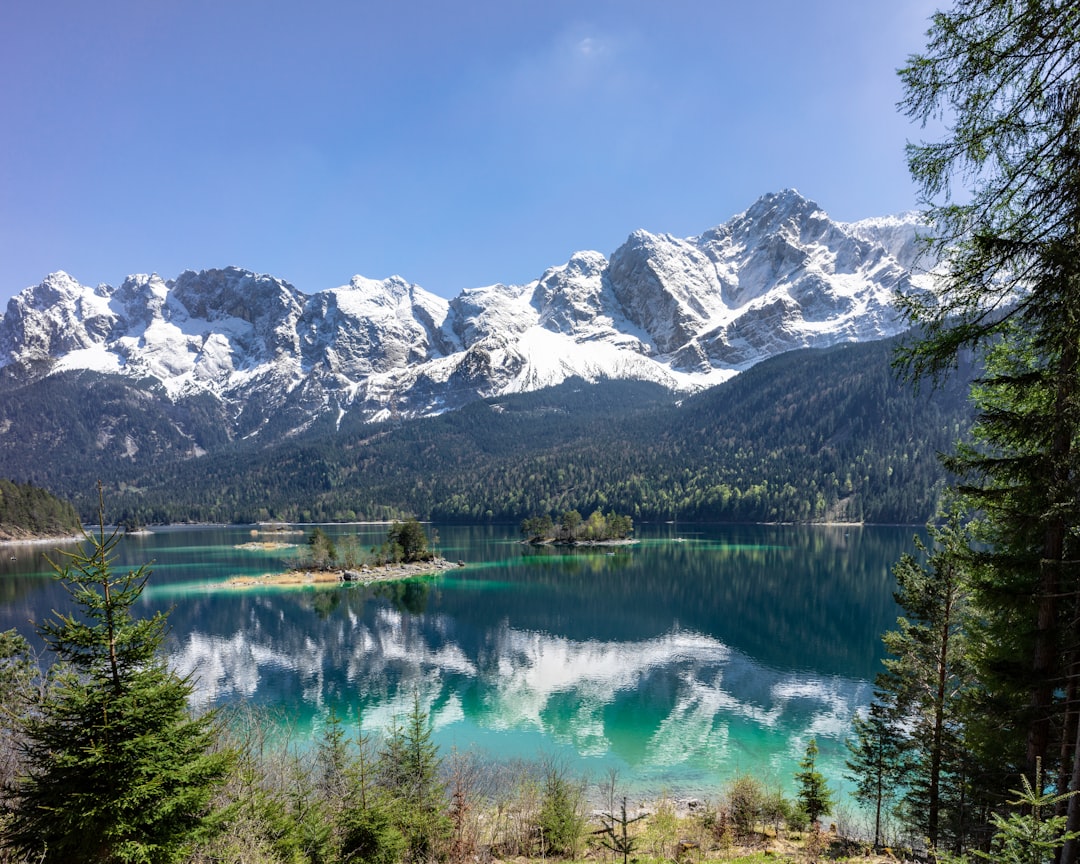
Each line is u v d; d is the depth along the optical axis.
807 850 18.48
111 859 9.12
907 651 19.55
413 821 17.14
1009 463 11.45
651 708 40.59
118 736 9.39
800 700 42.03
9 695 15.80
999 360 12.75
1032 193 8.24
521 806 22.59
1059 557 11.92
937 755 18.16
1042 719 12.56
